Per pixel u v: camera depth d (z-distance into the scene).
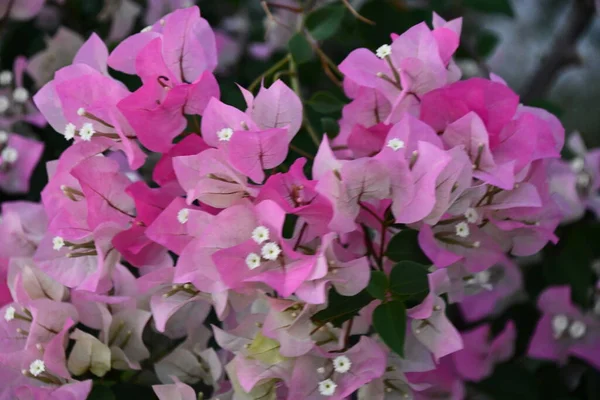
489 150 0.87
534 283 1.05
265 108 0.87
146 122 0.87
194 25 0.89
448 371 1.01
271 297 0.86
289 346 0.86
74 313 0.91
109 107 0.88
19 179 1.03
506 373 1.02
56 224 0.89
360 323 0.88
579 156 1.09
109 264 0.90
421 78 0.88
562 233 1.04
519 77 1.80
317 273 0.83
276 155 0.85
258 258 0.84
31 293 0.92
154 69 0.88
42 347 0.90
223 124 0.86
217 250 0.85
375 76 0.89
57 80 0.90
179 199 0.86
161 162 0.88
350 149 0.90
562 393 1.04
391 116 0.88
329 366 0.87
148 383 0.94
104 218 0.88
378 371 0.86
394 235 0.87
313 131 0.95
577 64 1.16
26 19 1.09
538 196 0.88
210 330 0.95
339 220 0.84
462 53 1.07
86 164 0.88
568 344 1.03
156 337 0.95
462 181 0.86
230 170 0.85
